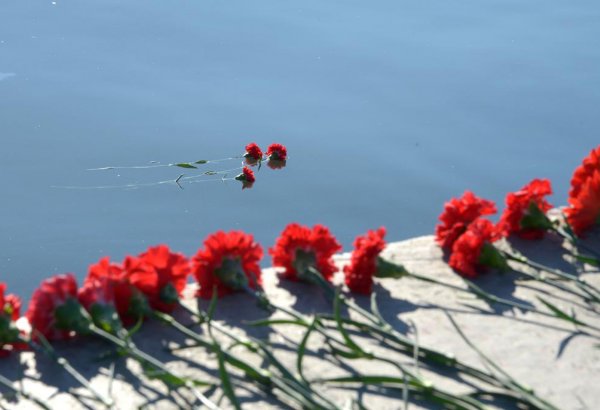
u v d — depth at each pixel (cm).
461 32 910
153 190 568
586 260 272
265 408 203
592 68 809
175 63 812
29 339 224
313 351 228
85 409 202
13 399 205
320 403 196
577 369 226
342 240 517
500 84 770
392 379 207
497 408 207
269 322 228
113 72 786
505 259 272
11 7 968
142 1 990
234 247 249
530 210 293
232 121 683
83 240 510
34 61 805
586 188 290
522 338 238
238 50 850
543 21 952
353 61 823
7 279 469
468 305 255
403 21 940
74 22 923
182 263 239
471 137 664
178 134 656
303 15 958
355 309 236
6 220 531
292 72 795
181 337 232
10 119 677
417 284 266
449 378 219
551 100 734
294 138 654
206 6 982
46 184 573
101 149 626
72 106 704
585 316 251
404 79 778
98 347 226
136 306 231
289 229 259
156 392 208
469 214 287
